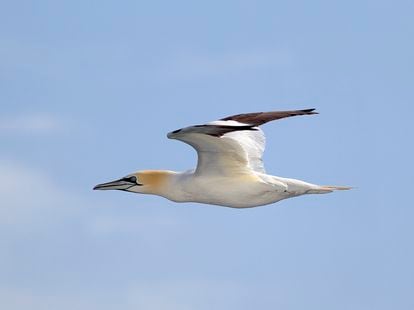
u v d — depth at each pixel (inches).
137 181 1267.2
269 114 1210.0
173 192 1246.3
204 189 1213.7
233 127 1069.1
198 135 1158.3
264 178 1210.0
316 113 1194.6
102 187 1280.8
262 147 1272.1
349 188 1225.4
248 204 1218.6
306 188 1219.2
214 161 1199.6
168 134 1093.8
